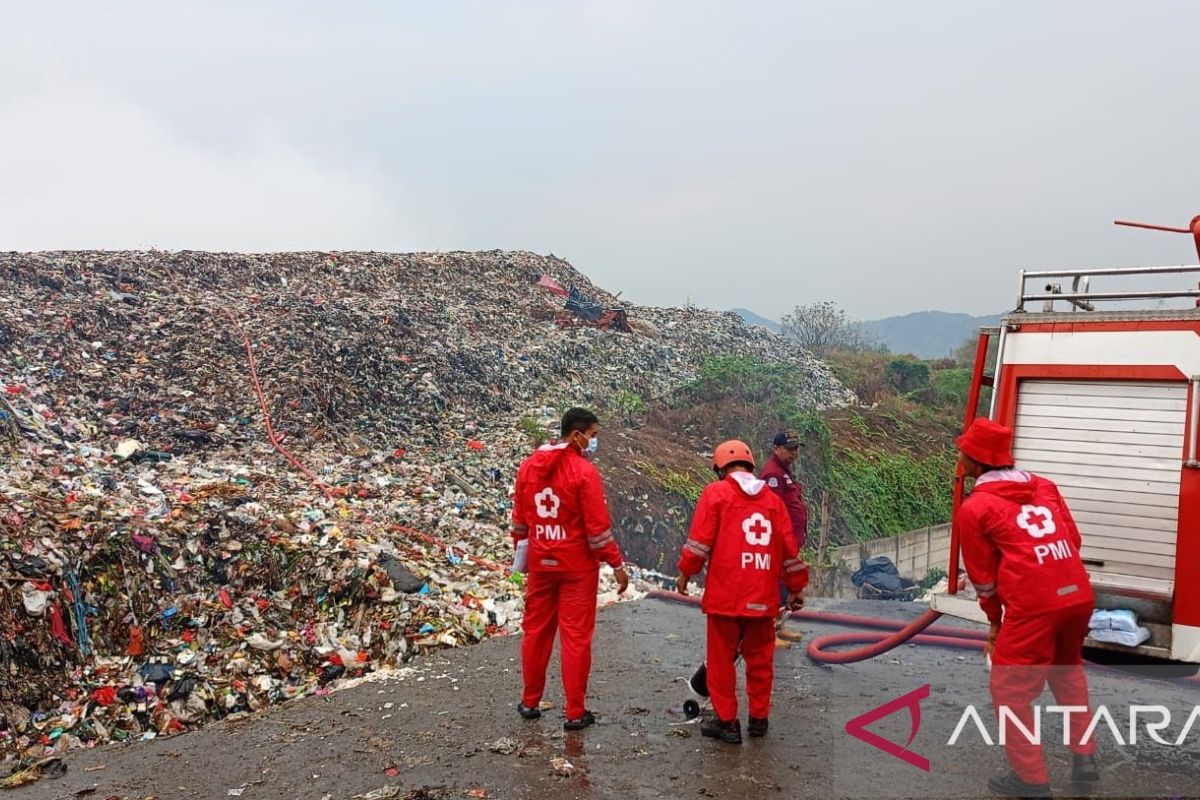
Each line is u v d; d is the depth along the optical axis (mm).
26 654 6121
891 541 10141
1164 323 5223
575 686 5539
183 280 16641
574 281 26844
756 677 5418
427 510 10461
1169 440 5180
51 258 15695
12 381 11055
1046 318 5648
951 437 21844
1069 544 4496
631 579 10086
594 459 13508
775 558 5301
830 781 4785
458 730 5598
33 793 4852
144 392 12070
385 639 7301
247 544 8039
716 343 23719
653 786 4762
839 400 22453
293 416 12383
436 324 17828
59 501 7863
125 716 5961
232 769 5102
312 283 18562
